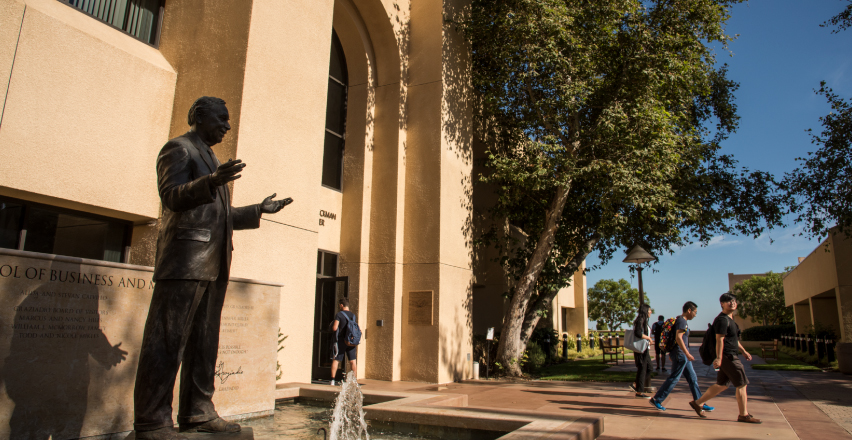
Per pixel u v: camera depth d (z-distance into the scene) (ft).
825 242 70.49
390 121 45.32
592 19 46.62
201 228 12.72
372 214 44.42
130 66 26.18
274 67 28.99
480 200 63.57
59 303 13.78
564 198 48.11
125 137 25.58
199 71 28.17
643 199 43.19
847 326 63.67
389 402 18.98
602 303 169.17
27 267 13.16
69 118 23.22
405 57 46.50
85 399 14.16
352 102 45.96
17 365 12.75
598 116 47.78
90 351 14.40
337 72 46.11
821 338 62.90
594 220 53.01
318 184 31.91
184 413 13.16
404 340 42.39
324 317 40.93
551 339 66.59
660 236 53.62
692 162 50.52
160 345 12.03
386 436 16.24
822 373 51.21
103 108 24.67
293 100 30.27
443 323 42.06
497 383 42.52
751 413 26.63
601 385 41.04
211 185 11.64
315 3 32.81
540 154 44.75
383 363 41.60
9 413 12.51
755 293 176.14
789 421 24.30
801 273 90.99
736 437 20.59
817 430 22.11
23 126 21.52
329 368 39.32
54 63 22.84
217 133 13.85
